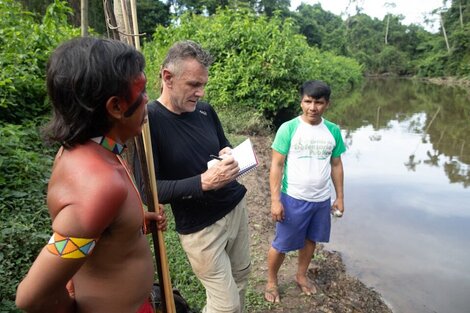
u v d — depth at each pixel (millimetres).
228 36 8828
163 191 1724
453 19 43531
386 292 3439
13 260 2504
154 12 21391
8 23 5008
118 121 1000
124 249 1046
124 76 932
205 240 1898
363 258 4000
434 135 10664
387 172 7086
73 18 10359
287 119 9656
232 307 1920
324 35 38000
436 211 5289
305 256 3043
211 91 8680
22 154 3432
